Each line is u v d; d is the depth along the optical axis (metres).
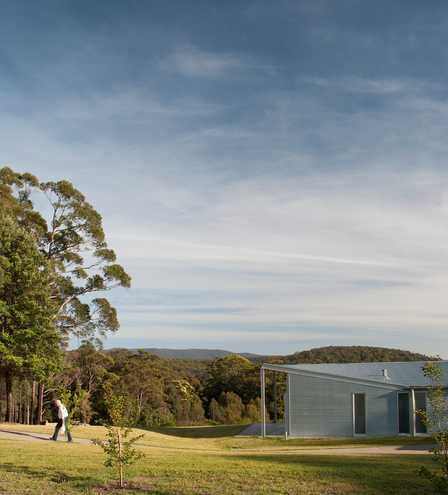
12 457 9.80
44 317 23.61
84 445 13.27
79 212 31.50
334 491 7.46
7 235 24.02
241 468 9.41
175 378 64.12
